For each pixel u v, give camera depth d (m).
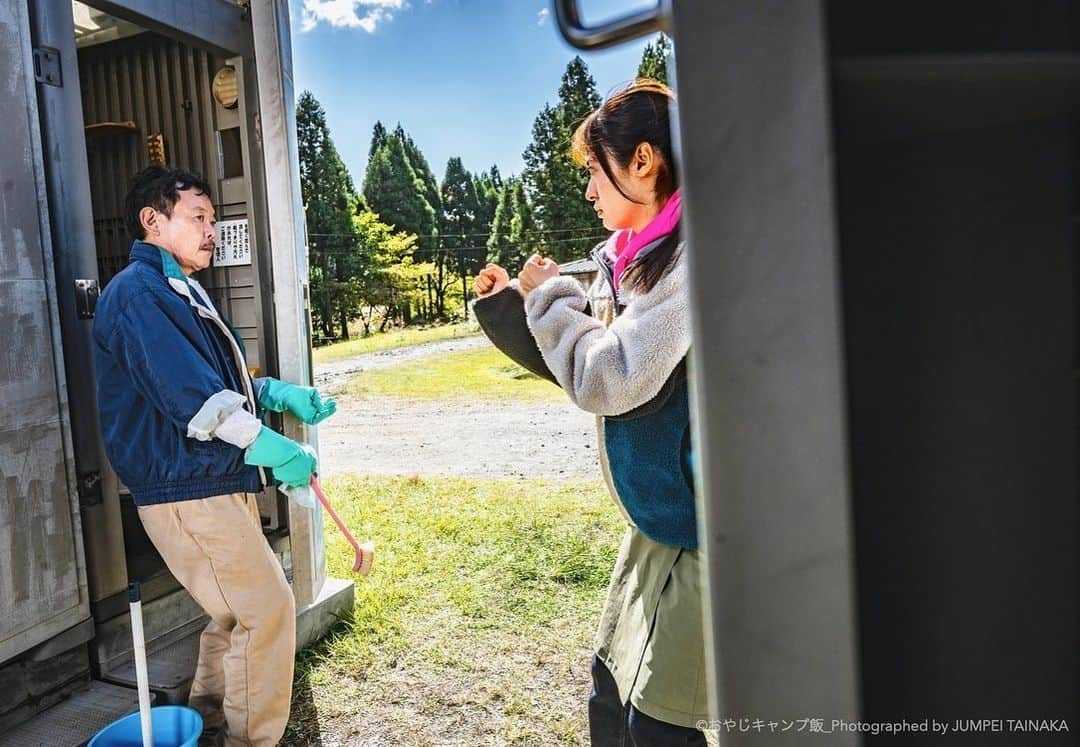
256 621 2.02
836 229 0.34
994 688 0.36
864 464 0.35
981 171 0.35
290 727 2.41
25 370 2.10
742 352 0.37
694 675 1.25
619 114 1.33
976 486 0.36
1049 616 0.35
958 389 0.35
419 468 6.41
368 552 2.20
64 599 2.21
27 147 2.11
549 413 9.47
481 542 4.10
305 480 2.05
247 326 3.18
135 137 3.35
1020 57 0.33
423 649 2.88
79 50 3.41
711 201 0.37
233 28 2.89
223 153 3.18
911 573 0.36
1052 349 0.35
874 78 0.33
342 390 12.02
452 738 2.35
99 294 2.35
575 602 3.31
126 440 1.98
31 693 2.16
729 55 0.36
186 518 1.97
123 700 2.25
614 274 1.41
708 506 0.39
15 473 2.08
